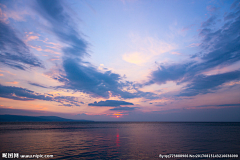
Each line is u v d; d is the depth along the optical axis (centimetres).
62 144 2862
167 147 2581
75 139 3606
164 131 6325
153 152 2211
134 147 2581
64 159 1848
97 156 1984
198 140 3462
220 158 1905
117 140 3456
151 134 4919
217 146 2670
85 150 2333
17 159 1847
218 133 5334
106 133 5278
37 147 2545
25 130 6481
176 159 1850
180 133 5325
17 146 2623
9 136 4106
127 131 6309
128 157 1941
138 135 4588
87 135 4553
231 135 4616
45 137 3947
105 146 2672
